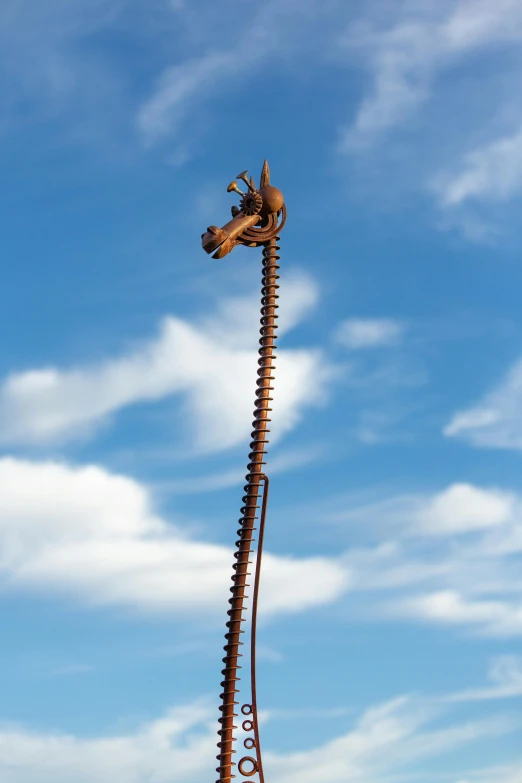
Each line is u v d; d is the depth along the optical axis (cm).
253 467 1298
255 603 1264
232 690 1220
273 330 1359
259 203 1373
